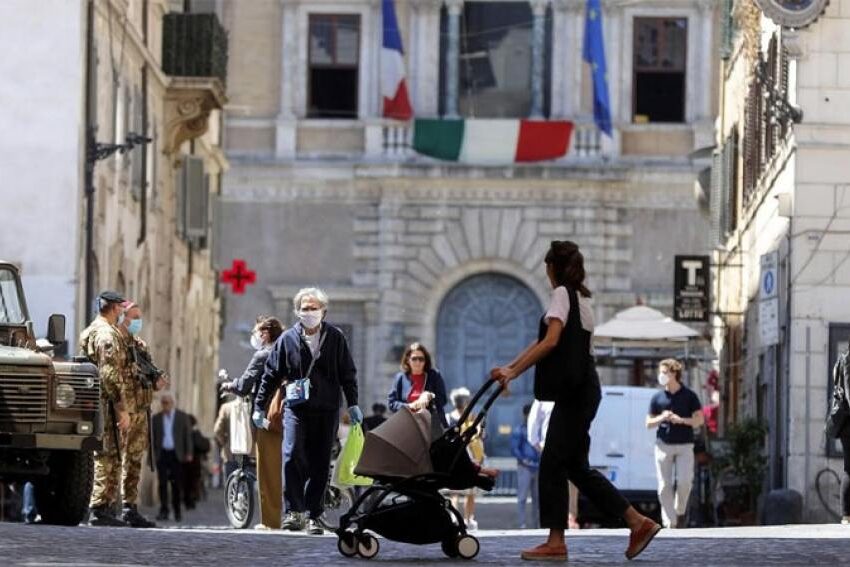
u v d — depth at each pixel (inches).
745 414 4731.8
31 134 3973.9
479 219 7204.7
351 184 7224.4
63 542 1957.4
